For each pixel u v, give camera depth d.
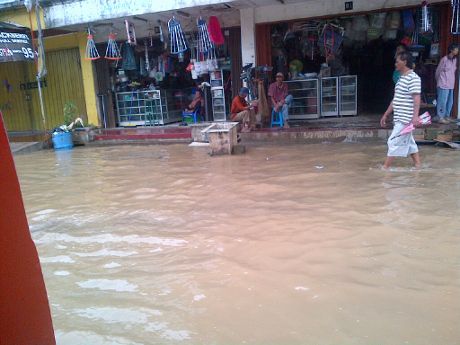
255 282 3.35
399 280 3.25
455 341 2.53
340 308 2.92
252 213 5.00
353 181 6.09
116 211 5.50
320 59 12.95
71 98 14.69
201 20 11.48
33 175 8.29
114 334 2.80
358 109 13.73
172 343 2.67
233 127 9.23
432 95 10.72
